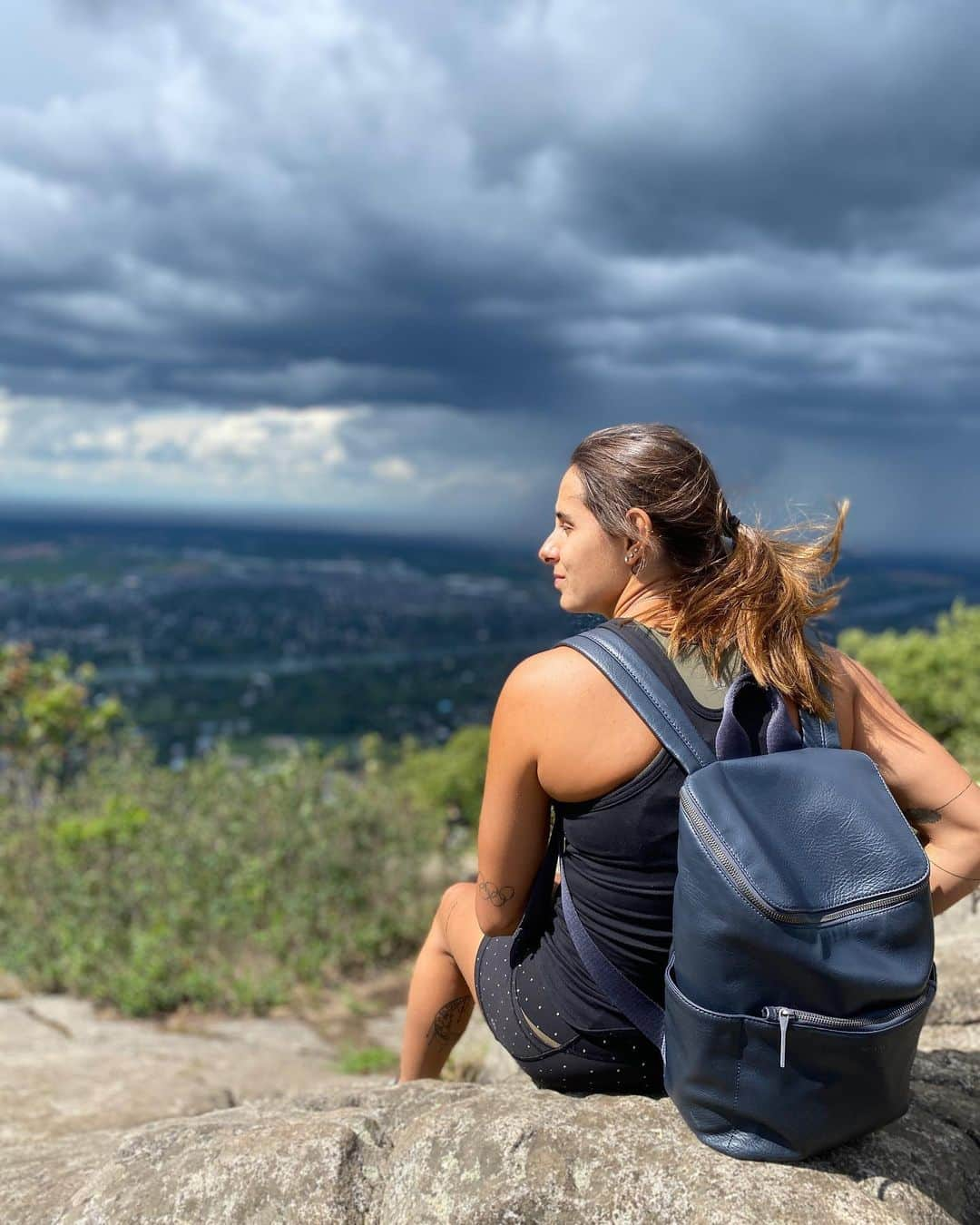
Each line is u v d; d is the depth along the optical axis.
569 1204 1.52
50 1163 2.20
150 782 8.72
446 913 2.17
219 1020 5.86
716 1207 1.45
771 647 1.59
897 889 1.36
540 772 1.64
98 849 7.20
